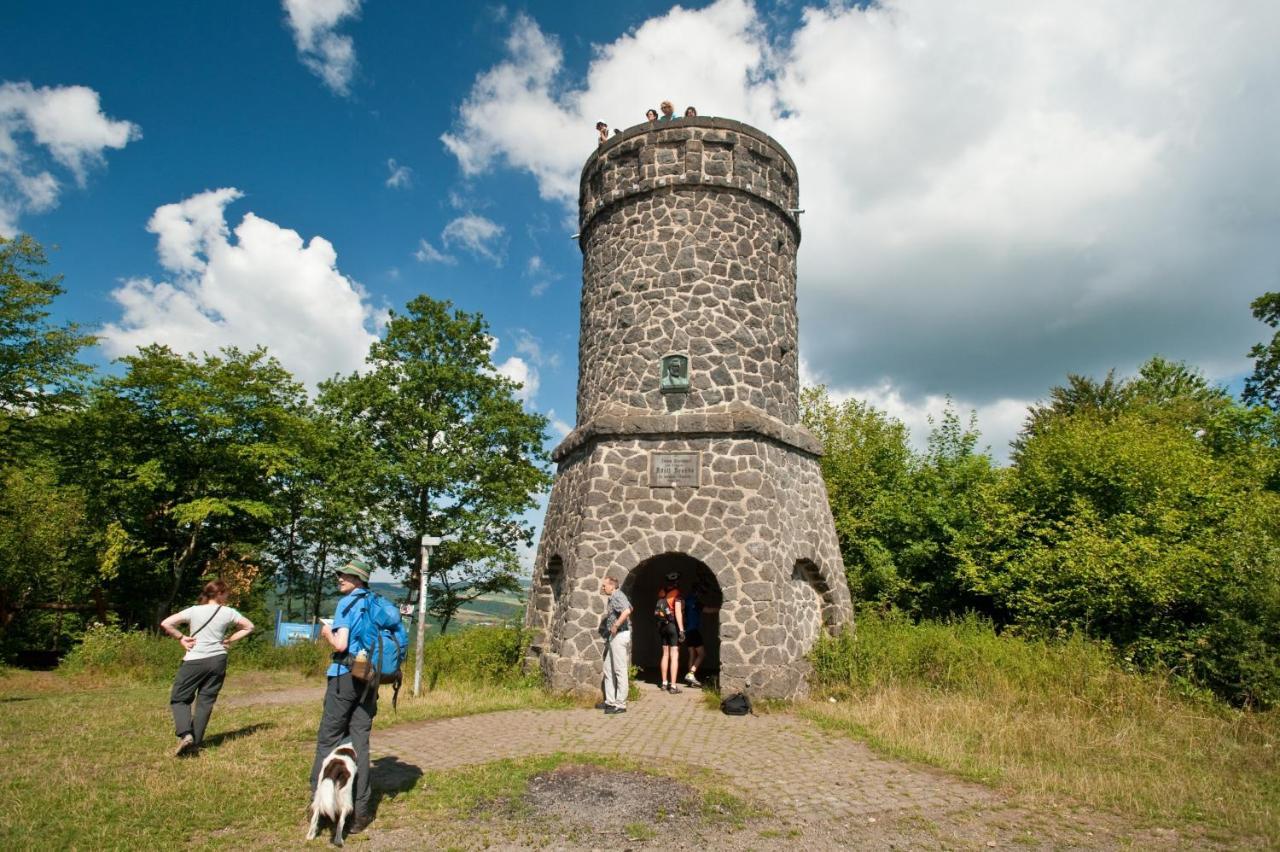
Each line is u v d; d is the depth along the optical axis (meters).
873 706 11.12
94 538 22.83
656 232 14.93
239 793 6.59
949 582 20.56
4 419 19.64
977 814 6.63
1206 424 23.84
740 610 12.40
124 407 23.27
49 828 5.59
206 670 8.08
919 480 22.69
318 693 14.38
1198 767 8.39
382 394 25.12
